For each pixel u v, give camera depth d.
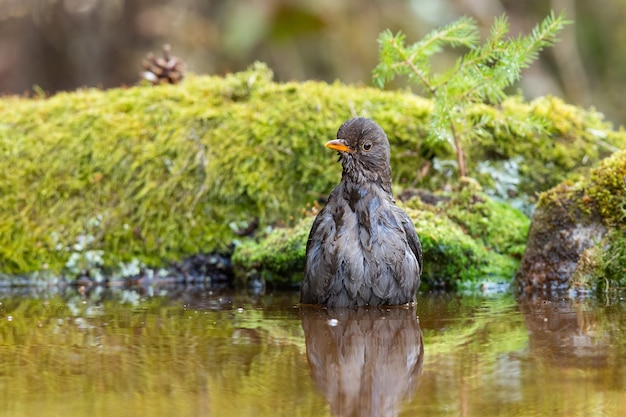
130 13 18.41
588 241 9.43
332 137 11.26
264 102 11.58
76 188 11.29
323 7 16.47
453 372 5.55
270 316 7.98
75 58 18.75
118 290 10.49
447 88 10.35
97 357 6.16
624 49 19.83
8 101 12.23
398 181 11.25
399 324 7.42
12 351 6.41
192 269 11.18
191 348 6.45
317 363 5.94
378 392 5.12
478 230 10.44
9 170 11.37
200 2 18.81
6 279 11.14
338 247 8.34
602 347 6.16
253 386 5.32
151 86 12.42
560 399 4.85
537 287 9.67
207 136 11.34
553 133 11.40
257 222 11.18
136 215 11.21
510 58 9.98
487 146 11.34
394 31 17.64
